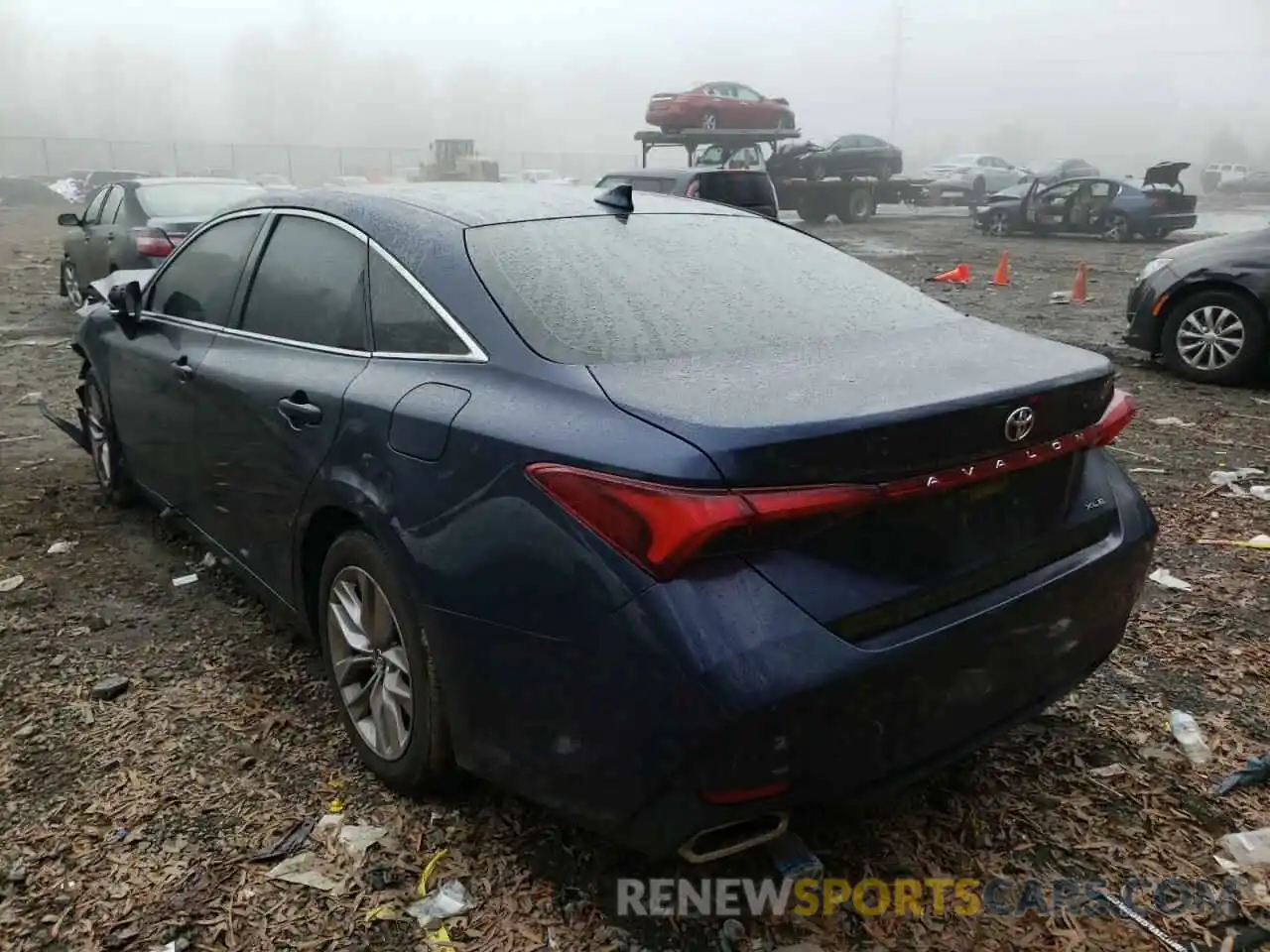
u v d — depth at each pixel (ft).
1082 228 84.84
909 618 7.73
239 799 9.85
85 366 18.06
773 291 10.56
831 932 8.23
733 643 6.95
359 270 10.69
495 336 8.99
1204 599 14.24
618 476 7.27
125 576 15.08
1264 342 27.04
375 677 9.89
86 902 8.52
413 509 8.79
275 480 11.08
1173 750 10.68
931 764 8.04
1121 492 9.87
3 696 11.69
